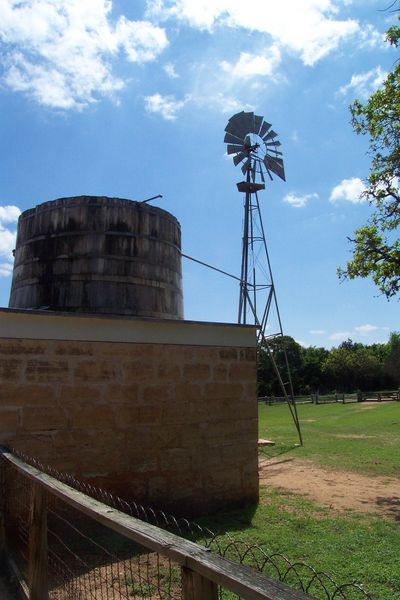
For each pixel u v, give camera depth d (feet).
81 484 20.33
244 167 55.11
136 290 29.14
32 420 20.81
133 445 22.90
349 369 212.43
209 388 25.36
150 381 23.72
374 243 37.19
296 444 51.21
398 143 36.70
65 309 27.86
